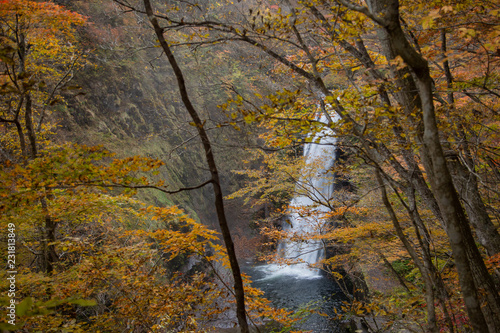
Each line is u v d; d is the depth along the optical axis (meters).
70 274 4.53
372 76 3.70
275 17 3.06
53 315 4.05
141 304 4.23
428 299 2.38
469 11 3.73
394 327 5.23
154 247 9.41
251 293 4.59
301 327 9.12
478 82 3.99
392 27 1.92
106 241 6.24
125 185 2.50
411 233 6.63
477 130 5.06
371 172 8.78
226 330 8.24
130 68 17.73
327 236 6.24
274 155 8.80
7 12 4.81
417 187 3.80
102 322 4.38
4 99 5.76
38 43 6.04
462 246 2.05
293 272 16.53
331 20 3.66
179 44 3.25
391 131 3.67
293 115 4.27
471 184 4.53
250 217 20.86
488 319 3.04
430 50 3.63
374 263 9.81
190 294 4.34
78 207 4.80
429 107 2.04
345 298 12.38
